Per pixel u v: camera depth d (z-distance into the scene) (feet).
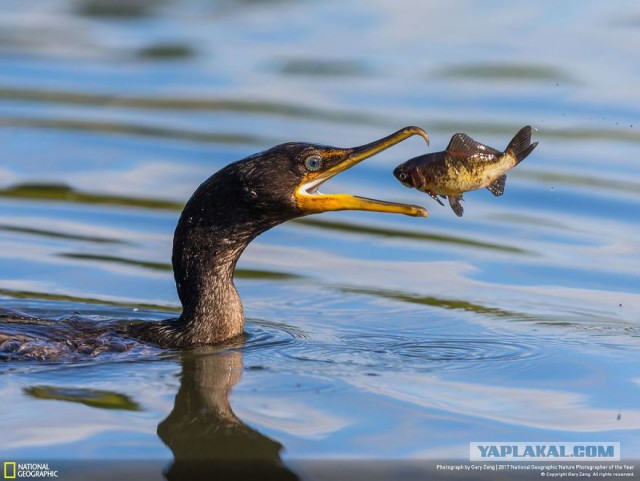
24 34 86.99
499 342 37.47
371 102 70.64
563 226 52.60
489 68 76.95
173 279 44.80
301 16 93.76
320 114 68.08
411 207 35.53
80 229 50.52
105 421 29.43
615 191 56.65
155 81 75.82
